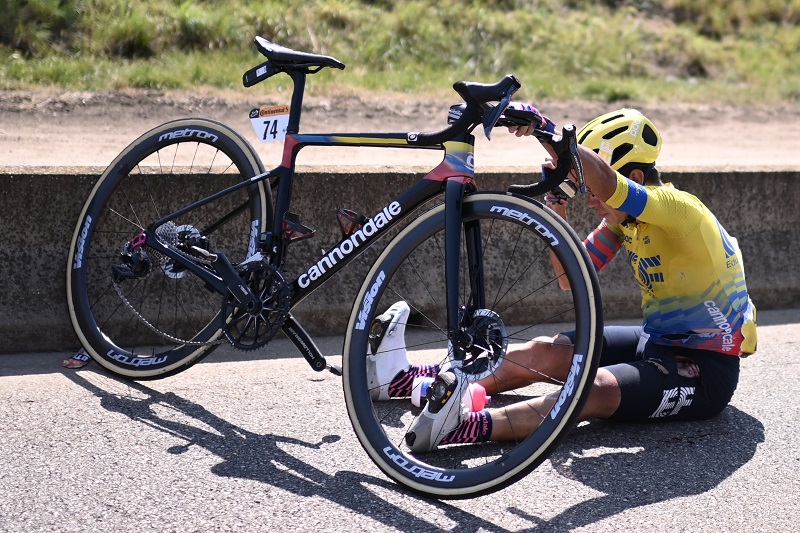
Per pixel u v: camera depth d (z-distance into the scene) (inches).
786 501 103.4
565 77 366.9
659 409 116.6
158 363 129.0
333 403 126.5
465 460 111.0
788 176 179.2
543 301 165.9
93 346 133.0
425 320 159.6
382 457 104.5
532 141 265.7
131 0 329.7
